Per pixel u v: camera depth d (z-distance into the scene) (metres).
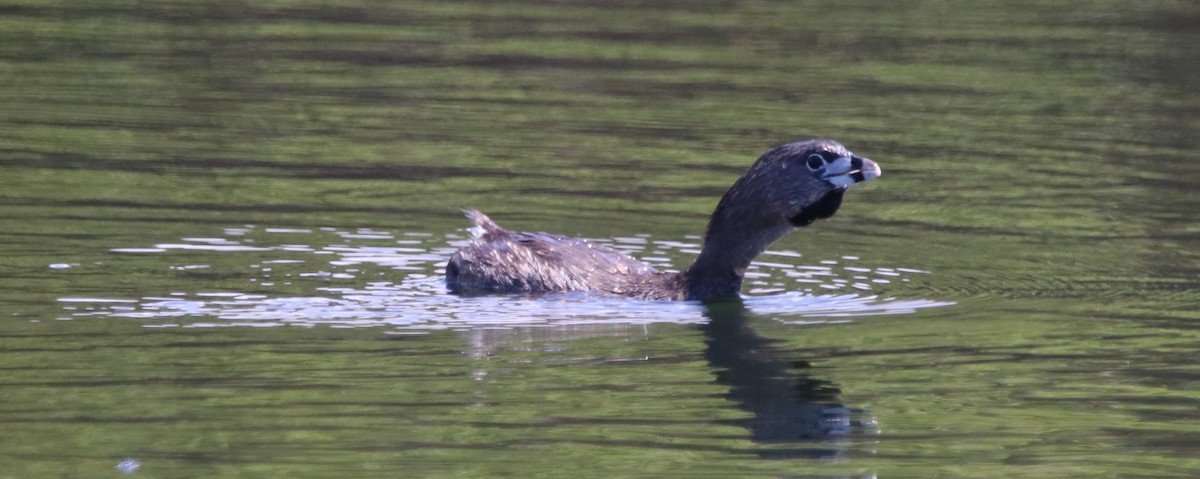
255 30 44.84
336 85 38.72
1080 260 25.61
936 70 42.12
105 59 40.41
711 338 20.88
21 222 25.58
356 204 28.27
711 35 46.16
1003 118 37.12
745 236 23.31
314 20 46.56
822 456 16.25
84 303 21.28
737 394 18.31
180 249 24.56
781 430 17.03
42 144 31.59
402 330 20.75
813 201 23.19
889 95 39.19
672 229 27.67
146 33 43.84
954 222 28.23
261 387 18.00
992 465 16.12
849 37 46.38
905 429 17.27
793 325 21.72
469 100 37.69
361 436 16.44
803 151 23.25
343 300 22.19
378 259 24.73
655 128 35.38
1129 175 32.03
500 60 42.09
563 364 19.41
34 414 16.81
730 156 33.06
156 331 20.14
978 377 19.23
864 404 18.14
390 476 15.33
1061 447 16.72
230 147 32.28
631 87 39.44
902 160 32.94
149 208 27.02
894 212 29.05
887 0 52.75
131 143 32.09
